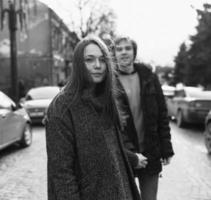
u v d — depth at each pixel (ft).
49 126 7.29
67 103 7.32
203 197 18.17
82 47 7.69
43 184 20.58
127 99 10.32
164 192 18.98
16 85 60.29
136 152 10.44
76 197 7.11
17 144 34.14
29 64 115.85
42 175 22.57
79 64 7.61
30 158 27.81
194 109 44.73
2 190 19.43
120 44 10.66
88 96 7.45
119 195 7.44
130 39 10.75
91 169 7.28
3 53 111.45
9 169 24.23
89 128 7.32
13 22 59.82
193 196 18.33
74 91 7.47
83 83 7.59
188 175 22.63
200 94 48.16
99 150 7.33
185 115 46.09
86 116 7.36
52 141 7.23
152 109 10.51
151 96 10.55
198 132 43.86
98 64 7.67
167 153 10.82
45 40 116.26
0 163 26.17
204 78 106.42
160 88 10.93
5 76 111.45
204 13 87.56
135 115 10.55
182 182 20.97
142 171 10.58
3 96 30.14
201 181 21.25
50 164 7.28
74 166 7.40
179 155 29.12
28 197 18.24
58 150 7.18
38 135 40.11
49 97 51.75
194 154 29.63
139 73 10.75
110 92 7.87
